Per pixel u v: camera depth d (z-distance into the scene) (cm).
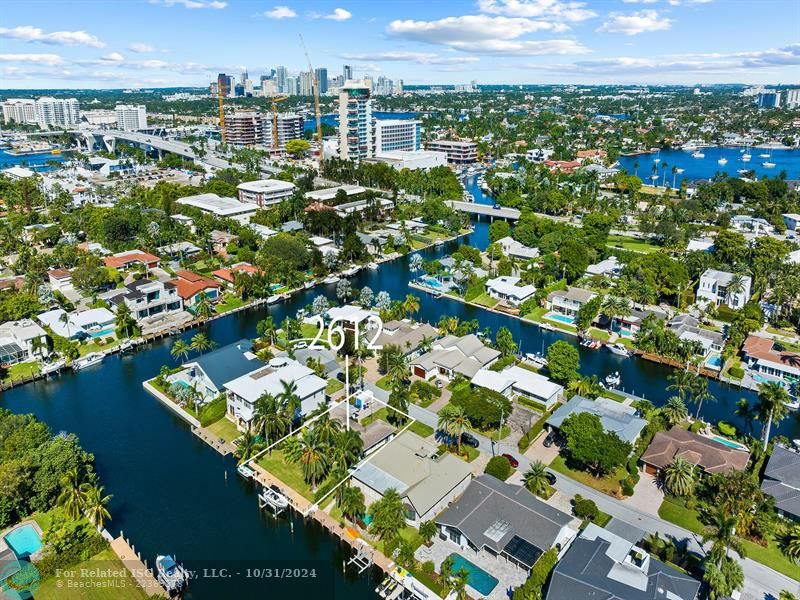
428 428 13200
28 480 10500
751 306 18762
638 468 11912
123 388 15575
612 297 18362
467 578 9106
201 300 19688
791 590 8894
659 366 16562
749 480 10281
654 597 8112
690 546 9781
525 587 8631
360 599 9144
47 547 9669
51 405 14700
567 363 14662
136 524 10612
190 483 11756
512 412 13600
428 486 10638
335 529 10275
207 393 14588
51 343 17175
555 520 9856
